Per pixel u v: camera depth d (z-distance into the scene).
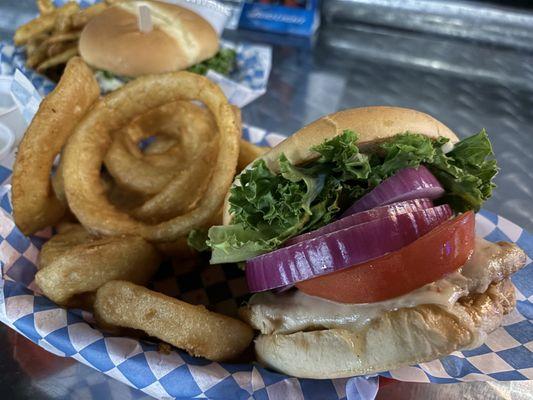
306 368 0.16
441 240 0.15
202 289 0.23
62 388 0.18
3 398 0.18
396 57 0.41
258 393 0.17
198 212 0.21
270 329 0.17
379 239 0.15
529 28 0.43
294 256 0.16
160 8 0.37
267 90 0.37
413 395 0.18
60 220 0.24
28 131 0.21
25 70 0.35
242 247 0.16
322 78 0.39
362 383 0.17
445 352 0.15
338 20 0.45
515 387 0.18
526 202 0.28
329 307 0.16
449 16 0.44
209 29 0.37
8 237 0.22
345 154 0.15
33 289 0.21
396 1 0.45
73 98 0.22
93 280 0.19
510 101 0.37
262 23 0.44
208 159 0.23
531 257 0.22
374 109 0.17
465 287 0.16
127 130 0.26
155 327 0.17
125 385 0.18
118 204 0.25
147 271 0.21
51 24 0.37
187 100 0.24
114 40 0.34
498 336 0.19
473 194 0.17
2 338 0.19
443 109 0.36
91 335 0.18
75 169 0.22
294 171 0.16
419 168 0.16
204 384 0.17
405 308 0.15
